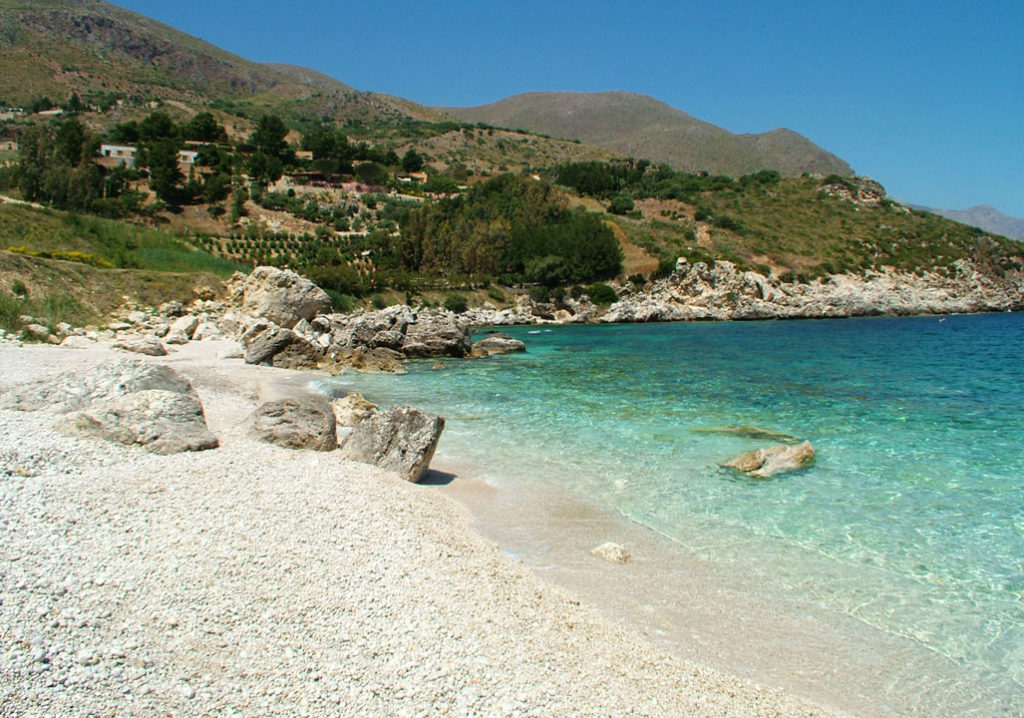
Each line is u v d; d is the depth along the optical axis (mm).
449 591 8945
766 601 9539
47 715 5590
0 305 32688
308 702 6219
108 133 157750
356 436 15484
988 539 11617
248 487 11656
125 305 41156
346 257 93375
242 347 36625
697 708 6844
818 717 6867
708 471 15789
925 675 7723
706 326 78875
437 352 42656
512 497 14000
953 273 110750
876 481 14930
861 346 50219
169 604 7625
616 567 10625
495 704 6477
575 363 39312
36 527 8992
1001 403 24531
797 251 110938
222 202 108812
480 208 111750
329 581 8695
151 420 13953
